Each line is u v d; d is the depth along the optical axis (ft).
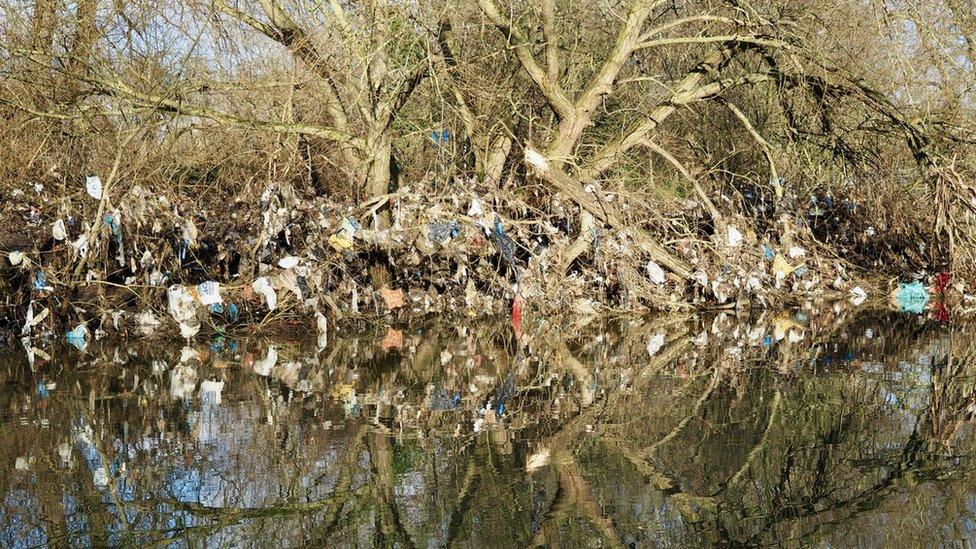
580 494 17.16
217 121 44.32
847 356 31.68
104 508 16.29
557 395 25.36
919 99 53.31
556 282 43.01
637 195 48.52
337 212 40.81
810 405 24.11
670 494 17.20
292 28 45.19
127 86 42.80
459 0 49.49
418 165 54.34
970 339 35.68
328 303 37.58
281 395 24.76
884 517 16.02
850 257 55.93
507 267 42.70
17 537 14.98
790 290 48.60
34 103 45.73
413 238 40.47
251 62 46.70
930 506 16.62
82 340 33.50
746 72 56.39
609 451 19.89
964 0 51.03
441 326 38.52
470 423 22.11
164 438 20.36
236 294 36.91
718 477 18.20
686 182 64.80
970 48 50.67
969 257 48.34
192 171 51.42
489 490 17.31
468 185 44.34
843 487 17.69
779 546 14.79
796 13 50.39
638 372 28.78
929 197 53.57
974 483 17.92
